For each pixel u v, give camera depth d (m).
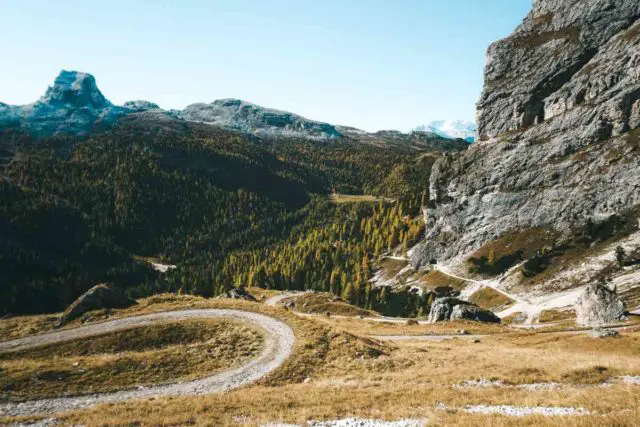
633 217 129.25
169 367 36.56
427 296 153.88
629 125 150.38
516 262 147.12
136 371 35.38
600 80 167.50
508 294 131.25
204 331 45.22
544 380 28.62
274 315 50.00
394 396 25.91
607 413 18.89
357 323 86.38
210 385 33.12
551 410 20.50
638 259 110.44
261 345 41.78
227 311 51.25
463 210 191.12
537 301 117.25
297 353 39.31
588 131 159.88
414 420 20.61
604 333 50.94
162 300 56.16
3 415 26.92
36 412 27.77
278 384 33.62
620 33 180.25
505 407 21.92
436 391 26.34
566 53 197.25
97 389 32.00
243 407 25.92
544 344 53.59
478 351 46.19
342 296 174.25
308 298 130.62
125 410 26.30
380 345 46.62
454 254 182.38
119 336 43.75
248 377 34.81
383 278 198.62
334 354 40.12
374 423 20.69
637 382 26.86
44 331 47.25
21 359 40.25
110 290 55.19
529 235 157.62
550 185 162.00
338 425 20.91
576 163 156.75
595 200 143.12
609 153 148.00
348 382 31.59
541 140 175.88
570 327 72.38
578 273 119.81
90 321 49.06
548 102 190.88
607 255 120.00
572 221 147.00
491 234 174.00
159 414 25.12
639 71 154.50
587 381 27.75
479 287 146.12
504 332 72.62
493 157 189.75
